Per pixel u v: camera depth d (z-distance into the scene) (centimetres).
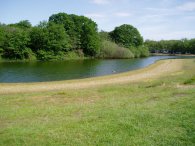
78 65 5638
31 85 2836
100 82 2998
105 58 8606
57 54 7975
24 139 805
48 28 7994
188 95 1416
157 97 1420
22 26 9925
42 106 1341
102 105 1282
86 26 8844
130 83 2712
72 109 1207
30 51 7519
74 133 844
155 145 751
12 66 5291
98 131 853
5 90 2492
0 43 7138
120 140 783
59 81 3169
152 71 4091
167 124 903
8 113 1173
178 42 14538
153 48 15200
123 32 10606
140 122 927
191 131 841
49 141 788
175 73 3634
